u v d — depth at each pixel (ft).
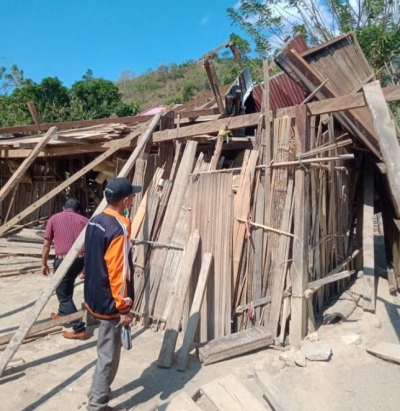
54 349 14.52
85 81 80.94
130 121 25.49
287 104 25.66
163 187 17.88
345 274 16.28
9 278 23.35
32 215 31.45
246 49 46.70
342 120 16.87
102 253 10.16
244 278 15.01
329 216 17.39
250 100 26.86
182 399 11.07
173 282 16.25
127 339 10.27
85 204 30.12
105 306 10.27
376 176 20.65
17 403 11.30
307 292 14.11
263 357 13.41
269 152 14.76
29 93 71.77
